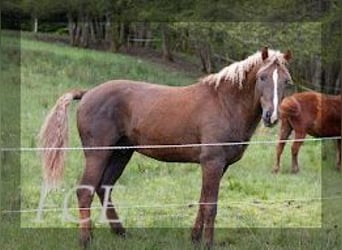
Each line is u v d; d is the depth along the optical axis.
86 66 17.22
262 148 14.45
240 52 17.52
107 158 8.85
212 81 8.52
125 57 17.83
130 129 8.89
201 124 8.38
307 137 15.10
